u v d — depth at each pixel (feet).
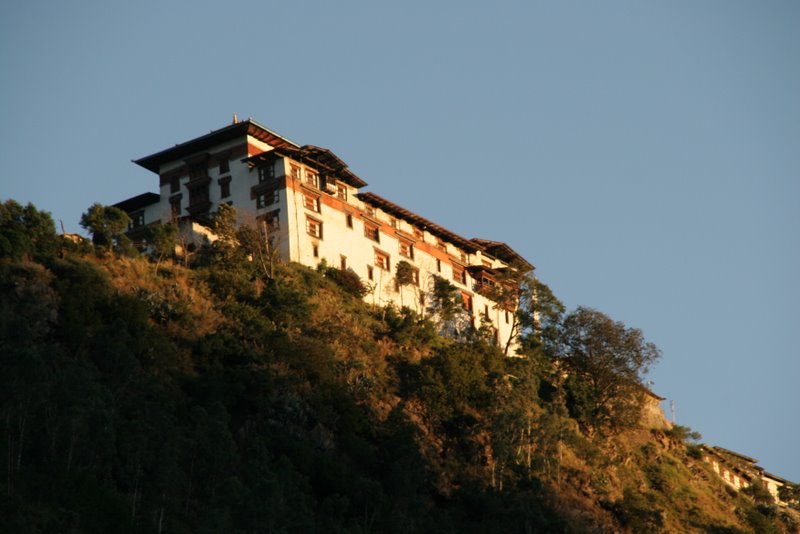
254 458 531.91
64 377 495.00
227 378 604.08
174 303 643.04
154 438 503.61
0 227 640.99
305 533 504.02
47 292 588.09
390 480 582.35
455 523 592.19
